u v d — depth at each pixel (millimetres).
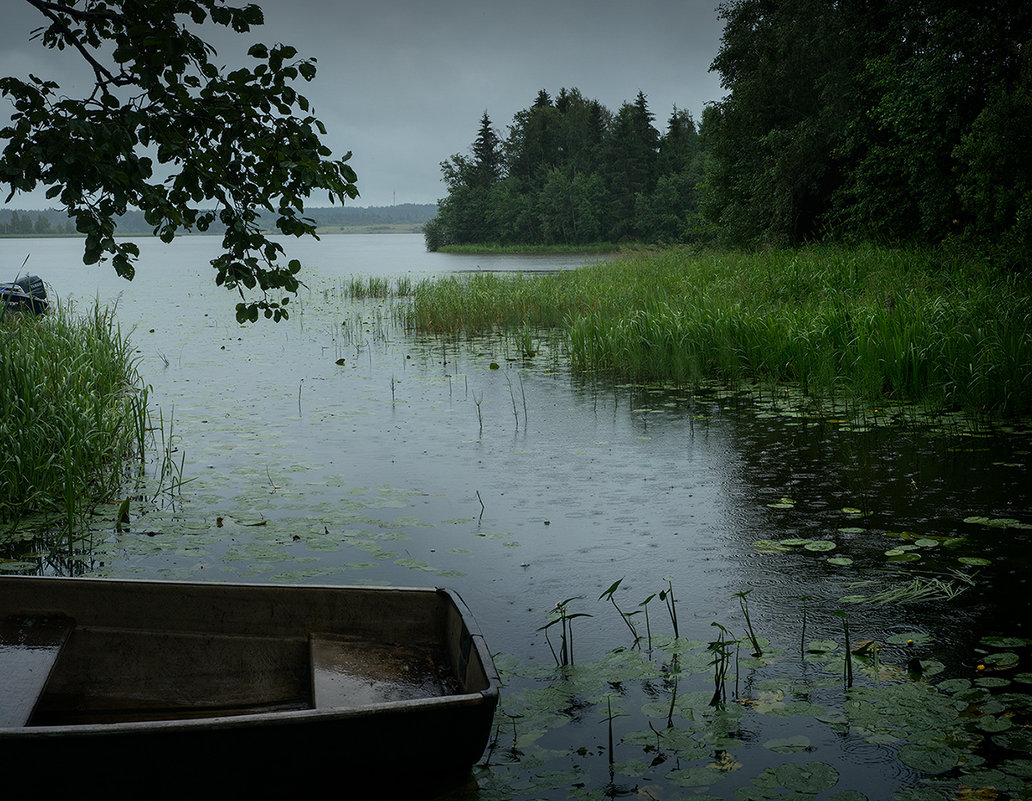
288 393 11500
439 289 22375
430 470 7719
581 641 4457
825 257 19703
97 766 2832
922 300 12406
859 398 10203
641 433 9031
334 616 3982
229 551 5707
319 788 3037
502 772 3322
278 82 4449
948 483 6922
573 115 100562
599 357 13477
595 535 6008
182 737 2844
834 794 3115
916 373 9984
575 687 3959
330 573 5312
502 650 4375
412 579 5242
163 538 5977
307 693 3926
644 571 5375
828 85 23703
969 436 8422
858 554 5539
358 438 8961
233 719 2857
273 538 5957
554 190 91062
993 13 19375
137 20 4250
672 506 6609
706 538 5906
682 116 102500
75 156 3697
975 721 3557
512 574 5344
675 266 22578
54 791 2846
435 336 17594
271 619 3984
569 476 7473
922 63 19312
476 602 4949
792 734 3525
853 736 3496
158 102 4176
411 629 3979
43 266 53469
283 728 2900
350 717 2945
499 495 6953
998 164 16141
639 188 90812
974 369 9484
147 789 2889
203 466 7891
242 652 3945
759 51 27781
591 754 3436
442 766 3143
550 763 3371
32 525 6305
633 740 3508
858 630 4484
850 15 23578
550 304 18672
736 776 3254
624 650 4324
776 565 5410
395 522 6301
